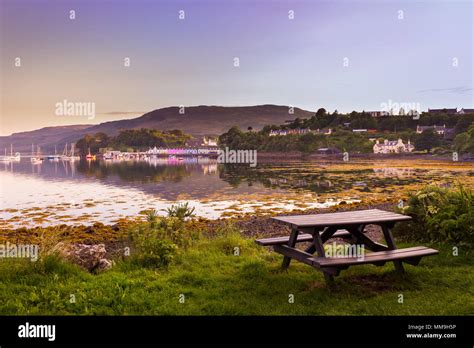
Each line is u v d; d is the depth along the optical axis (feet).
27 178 199.52
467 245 28.14
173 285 22.31
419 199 32.24
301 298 20.48
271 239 25.50
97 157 473.67
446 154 377.09
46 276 23.07
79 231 53.62
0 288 21.47
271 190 129.18
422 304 19.75
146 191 132.16
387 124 529.86
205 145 547.08
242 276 23.88
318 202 94.73
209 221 59.67
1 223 70.79
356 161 350.84
